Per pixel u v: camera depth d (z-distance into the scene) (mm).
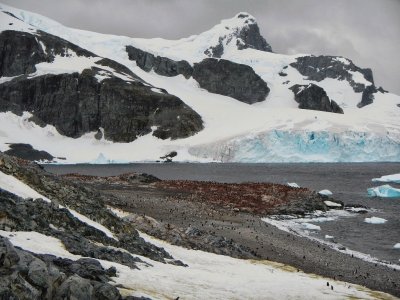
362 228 62031
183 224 53344
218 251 40719
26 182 35125
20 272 15211
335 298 27578
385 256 46688
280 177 150250
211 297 23219
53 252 22453
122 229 35625
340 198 97375
